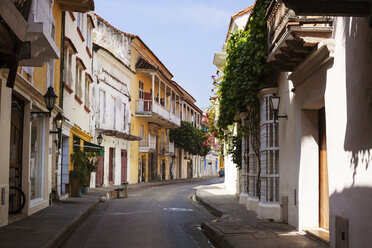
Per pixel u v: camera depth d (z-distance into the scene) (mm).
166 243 8664
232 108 15180
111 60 30594
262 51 11812
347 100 6543
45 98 11867
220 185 34906
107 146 30312
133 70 37500
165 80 42562
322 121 8984
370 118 5754
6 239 7859
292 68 9227
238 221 11141
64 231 9203
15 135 11578
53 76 15070
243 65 12961
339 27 6910
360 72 6062
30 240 7781
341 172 6812
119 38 35000
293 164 9852
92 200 17422
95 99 27281
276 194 11648
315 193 9102
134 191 28031
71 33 18875
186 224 11734
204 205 17938
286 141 10555
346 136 6594
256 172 14508
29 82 11438
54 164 16547
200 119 69500
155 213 14398
